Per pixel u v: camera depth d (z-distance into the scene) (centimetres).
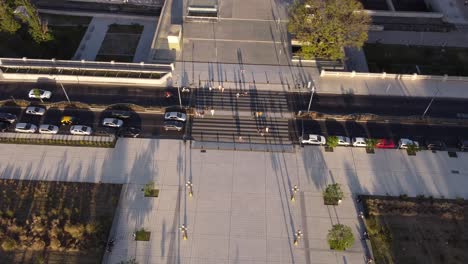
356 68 10544
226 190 8006
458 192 8062
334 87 9650
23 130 8762
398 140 8856
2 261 7106
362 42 9494
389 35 11594
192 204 7800
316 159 8500
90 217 7588
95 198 7850
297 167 8362
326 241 7381
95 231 7306
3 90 9588
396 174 8312
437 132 9025
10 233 7388
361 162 8481
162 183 8081
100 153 8519
